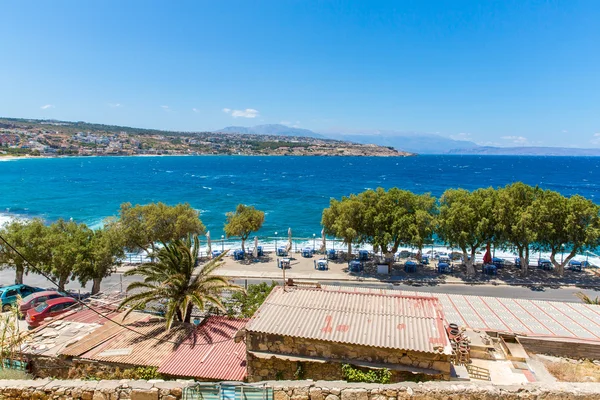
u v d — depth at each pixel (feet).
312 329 50.16
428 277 134.72
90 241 108.88
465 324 69.82
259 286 90.89
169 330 65.21
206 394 31.68
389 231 141.08
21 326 79.97
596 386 30.19
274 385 31.91
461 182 591.78
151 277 77.25
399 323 51.67
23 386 32.48
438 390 30.66
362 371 47.06
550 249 143.64
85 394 32.01
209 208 329.31
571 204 132.36
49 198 377.71
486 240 138.41
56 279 109.40
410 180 619.67
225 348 59.26
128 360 55.31
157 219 142.51
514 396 30.04
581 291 121.90
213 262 81.66
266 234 239.30
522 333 66.28
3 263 104.58
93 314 73.61
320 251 165.89
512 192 141.08
